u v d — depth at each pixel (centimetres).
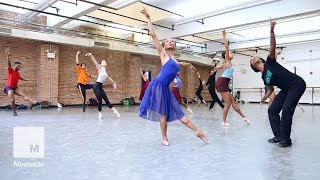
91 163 235
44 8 794
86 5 782
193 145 317
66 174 204
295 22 1049
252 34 1228
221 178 197
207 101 1819
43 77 1091
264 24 1016
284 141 313
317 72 1466
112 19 1001
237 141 343
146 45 1310
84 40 1128
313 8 750
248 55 1680
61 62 1172
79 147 301
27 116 668
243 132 418
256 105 1352
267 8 843
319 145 320
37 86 1098
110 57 1343
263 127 477
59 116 676
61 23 973
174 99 321
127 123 528
